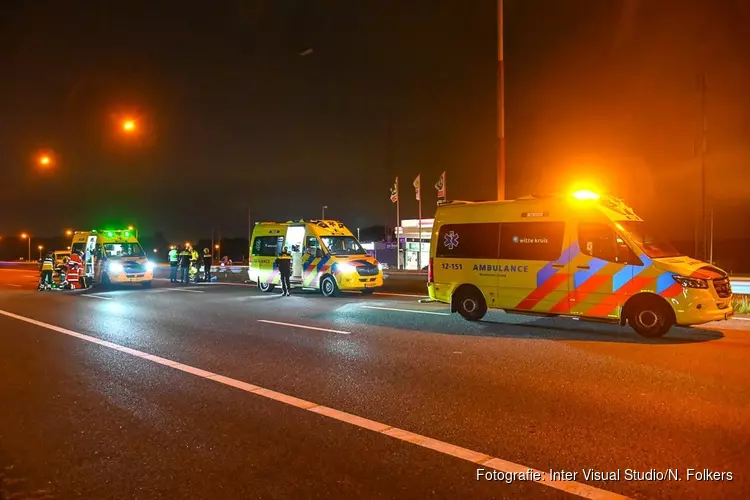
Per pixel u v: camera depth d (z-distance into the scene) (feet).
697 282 29.66
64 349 29.89
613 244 31.99
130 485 13.12
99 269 70.95
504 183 51.75
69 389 21.65
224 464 14.25
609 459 14.19
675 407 18.38
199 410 18.81
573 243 33.32
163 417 18.11
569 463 13.97
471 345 29.50
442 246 39.45
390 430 16.57
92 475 13.70
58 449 15.42
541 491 12.48
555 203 34.30
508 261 36.04
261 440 15.90
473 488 12.66
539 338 31.35
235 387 21.71
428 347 29.07
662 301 30.37
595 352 27.32
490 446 15.19
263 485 13.00
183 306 49.90
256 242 65.51
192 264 82.53
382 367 24.71
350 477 13.35
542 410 18.26
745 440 15.40
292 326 36.91
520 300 35.58
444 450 14.94
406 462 14.19
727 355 26.43
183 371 24.48
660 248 33.01
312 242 58.54
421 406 18.90
